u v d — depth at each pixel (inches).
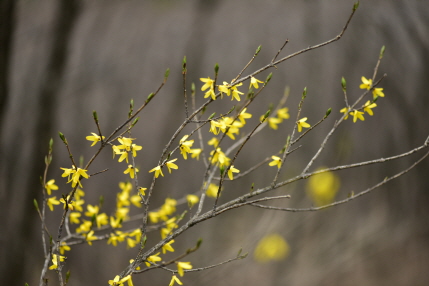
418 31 297.0
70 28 120.0
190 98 320.8
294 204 211.0
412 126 253.3
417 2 315.3
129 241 58.1
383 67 287.9
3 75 95.0
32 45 160.2
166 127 299.7
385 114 263.0
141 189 45.4
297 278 166.9
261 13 389.7
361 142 253.9
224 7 395.9
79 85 250.2
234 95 44.8
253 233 197.3
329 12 364.2
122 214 61.4
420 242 181.6
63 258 46.5
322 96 311.9
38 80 127.9
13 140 124.7
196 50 358.3
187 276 178.9
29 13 167.8
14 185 117.9
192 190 253.8
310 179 180.5
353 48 317.1
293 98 319.6
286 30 370.3
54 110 117.3
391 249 180.4
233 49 365.4
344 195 225.5
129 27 334.0
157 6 366.0
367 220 206.7
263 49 362.6
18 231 112.2
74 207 56.2
